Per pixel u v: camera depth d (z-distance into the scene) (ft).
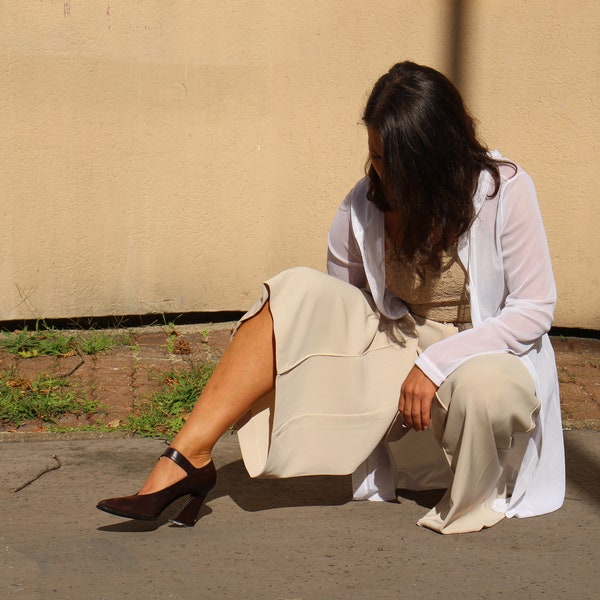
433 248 10.96
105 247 19.36
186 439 10.95
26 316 19.31
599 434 15.15
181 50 18.94
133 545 11.16
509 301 11.13
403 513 12.03
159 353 18.44
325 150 19.48
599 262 19.27
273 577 10.46
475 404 10.65
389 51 19.04
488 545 11.19
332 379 11.19
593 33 18.45
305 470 11.14
